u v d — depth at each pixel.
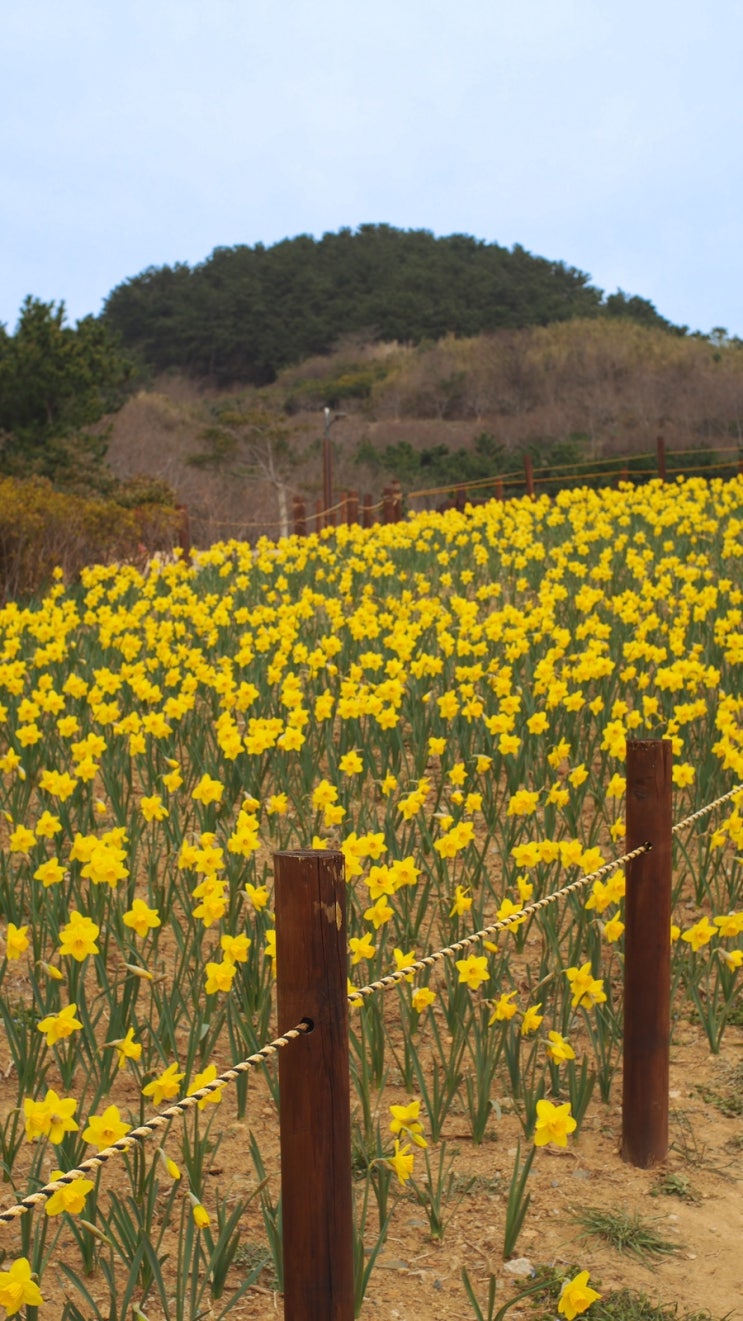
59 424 32.84
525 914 4.03
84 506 17.80
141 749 6.75
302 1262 2.80
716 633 9.33
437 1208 3.78
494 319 103.75
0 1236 3.62
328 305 104.00
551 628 9.68
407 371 90.06
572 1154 4.29
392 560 14.69
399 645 8.72
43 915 5.15
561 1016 4.96
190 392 96.56
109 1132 2.78
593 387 83.44
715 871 6.13
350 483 51.06
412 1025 4.70
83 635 11.31
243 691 7.61
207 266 110.75
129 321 106.06
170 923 5.93
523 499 19.67
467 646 8.87
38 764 7.20
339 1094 2.81
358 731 7.66
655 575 12.02
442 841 4.98
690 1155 4.30
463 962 4.11
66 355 32.72
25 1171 3.95
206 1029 4.49
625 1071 4.25
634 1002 4.23
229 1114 4.43
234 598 12.61
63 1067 4.18
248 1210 3.85
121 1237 3.28
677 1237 3.81
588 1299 3.02
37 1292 2.48
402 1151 3.38
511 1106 4.54
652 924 4.24
